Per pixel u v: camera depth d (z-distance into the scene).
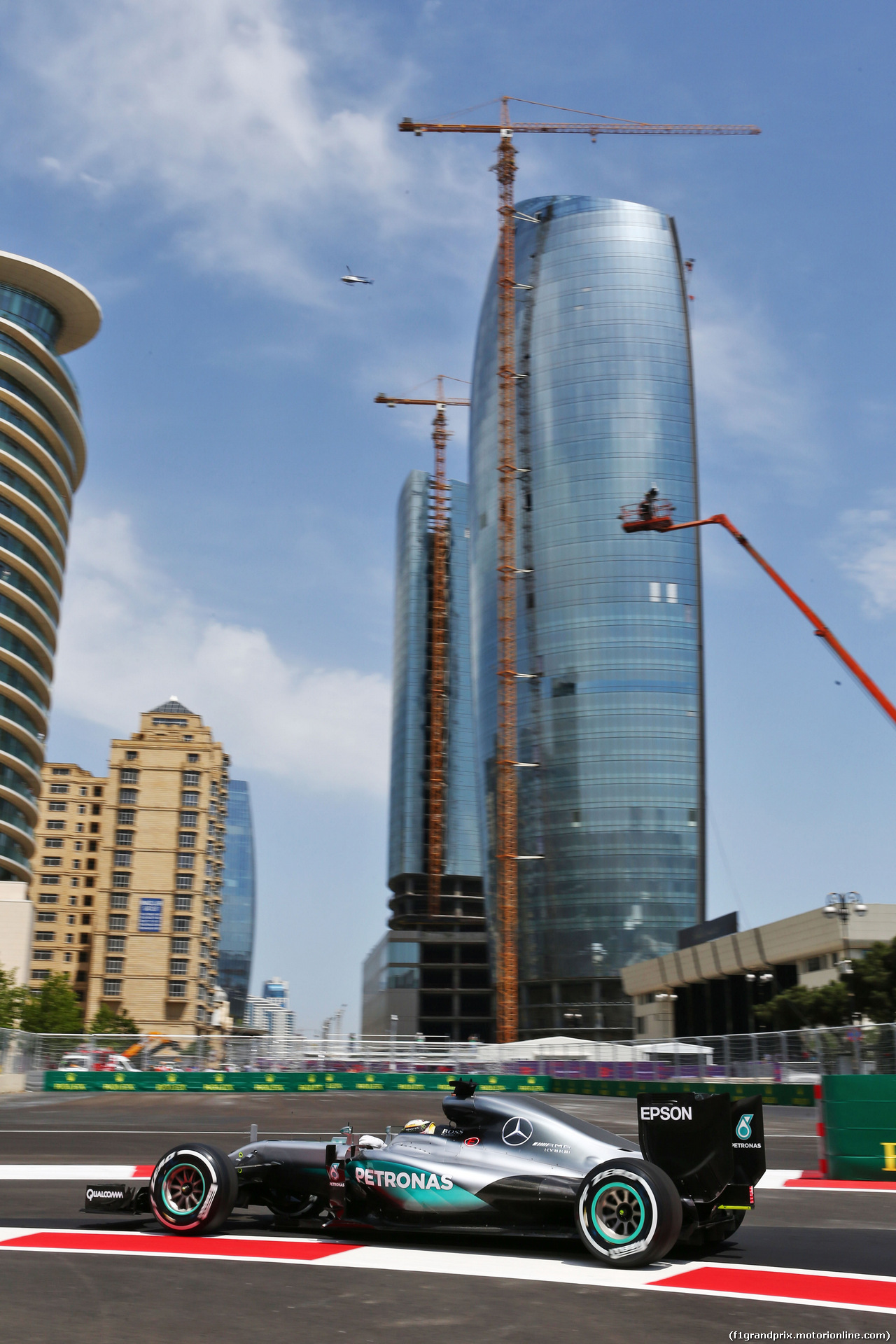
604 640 151.50
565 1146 10.53
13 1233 11.44
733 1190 10.82
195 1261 9.96
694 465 157.12
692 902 145.88
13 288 114.25
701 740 150.00
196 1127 28.47
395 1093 50.22
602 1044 55.50
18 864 102.00
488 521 162.75
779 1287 9.16
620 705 149.75
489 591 160.88
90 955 159.75
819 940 78.81
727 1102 10.41
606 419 157.12
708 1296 8.81
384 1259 10.19
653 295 162.38
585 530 154.38
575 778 149.12
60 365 116.12
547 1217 10.28
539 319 163.62
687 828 147.50
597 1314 8.23
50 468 114.31
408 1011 196.50
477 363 171.50
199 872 159.88
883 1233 12.47
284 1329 7.72
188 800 162.88
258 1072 51.62
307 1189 11.27
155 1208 11.39
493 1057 57.12
